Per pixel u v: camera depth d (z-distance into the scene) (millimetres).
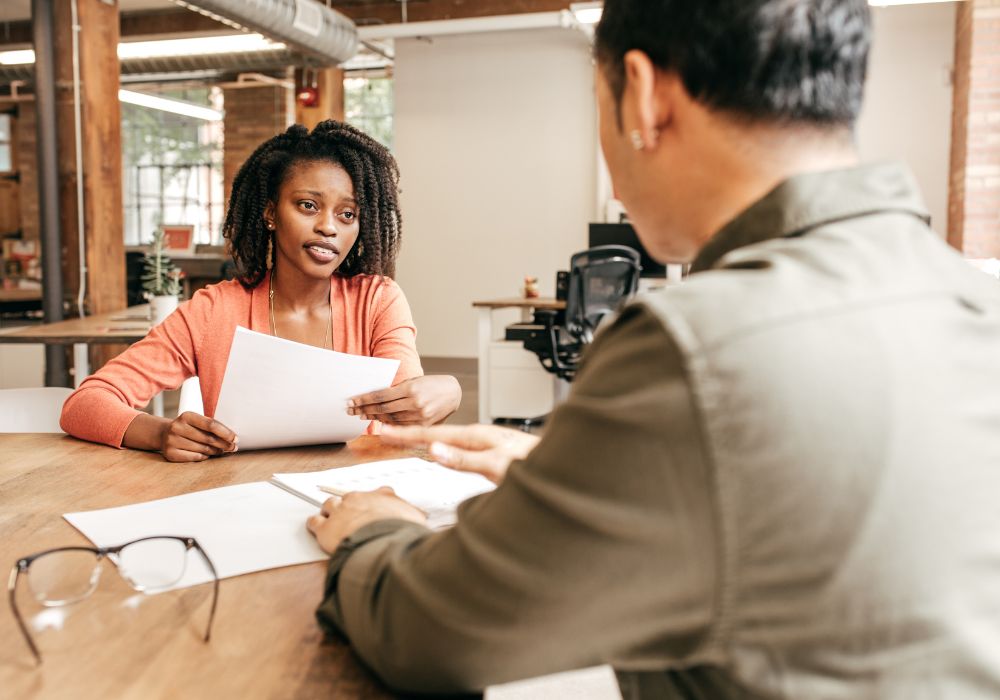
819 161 611
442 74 8875
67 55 5375
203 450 1351
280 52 8492
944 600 496
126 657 706
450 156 8922
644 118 629
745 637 500
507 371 5570
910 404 503
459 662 571
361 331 1854
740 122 598
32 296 9367
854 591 488
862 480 487
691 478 490
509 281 8859
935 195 7672
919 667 496
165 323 1756
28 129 11211
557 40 8547
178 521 1038
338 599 724
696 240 670
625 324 558
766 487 485
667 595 502
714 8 582
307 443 1459
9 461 1341
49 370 5492
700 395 492
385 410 1434
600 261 5105
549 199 8688
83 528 1011
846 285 537
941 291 557
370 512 887
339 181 1720
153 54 7746
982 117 6488
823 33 580
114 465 1320
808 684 499
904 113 7680
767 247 582
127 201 14555
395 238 1902
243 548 948
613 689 2139
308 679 677
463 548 586
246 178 1758
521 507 554
